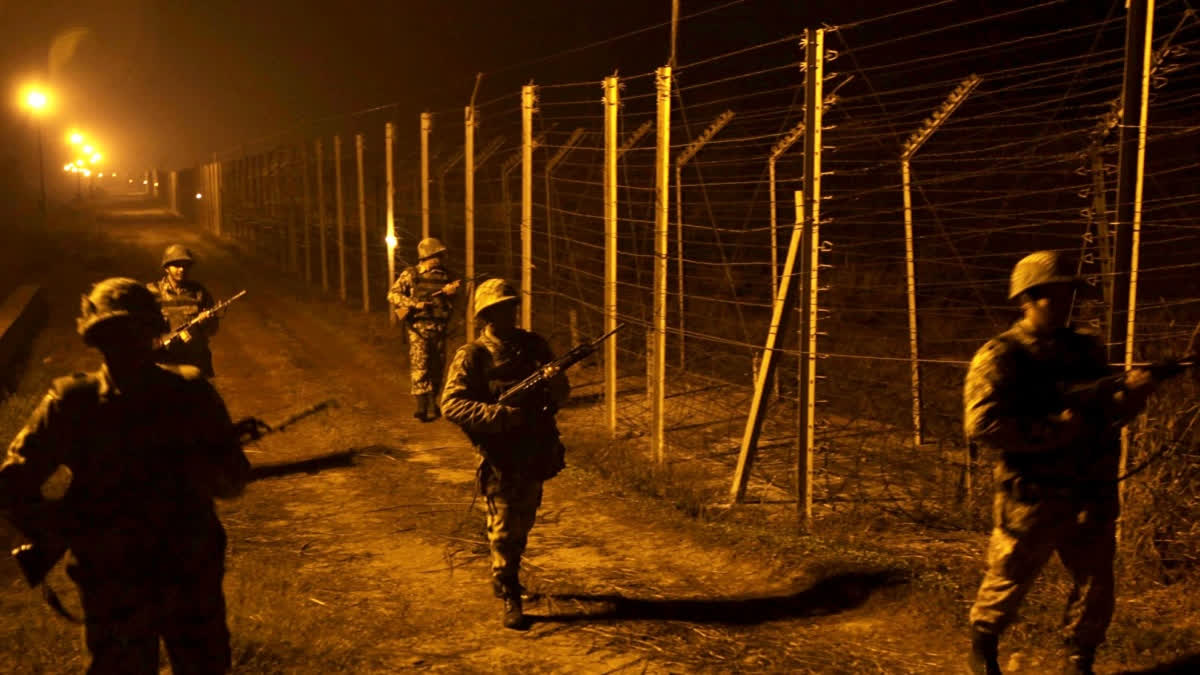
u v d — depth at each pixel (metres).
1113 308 5.05
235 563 5.76
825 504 6.71
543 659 4.51
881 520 6.26
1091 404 3.62
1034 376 3.66
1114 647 4.33
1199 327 5.15
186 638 3.21
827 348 11.92
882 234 14.34
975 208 12.57
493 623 4.94
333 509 7.00
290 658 4.44
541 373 4.80
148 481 3.08
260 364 13.20
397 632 4.82
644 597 5.25
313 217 25.05
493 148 14.01
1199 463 5.23
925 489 6.88
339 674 4.32
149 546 3.08
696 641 4.68
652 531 6.34
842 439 8.38
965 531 6.09
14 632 4.63
